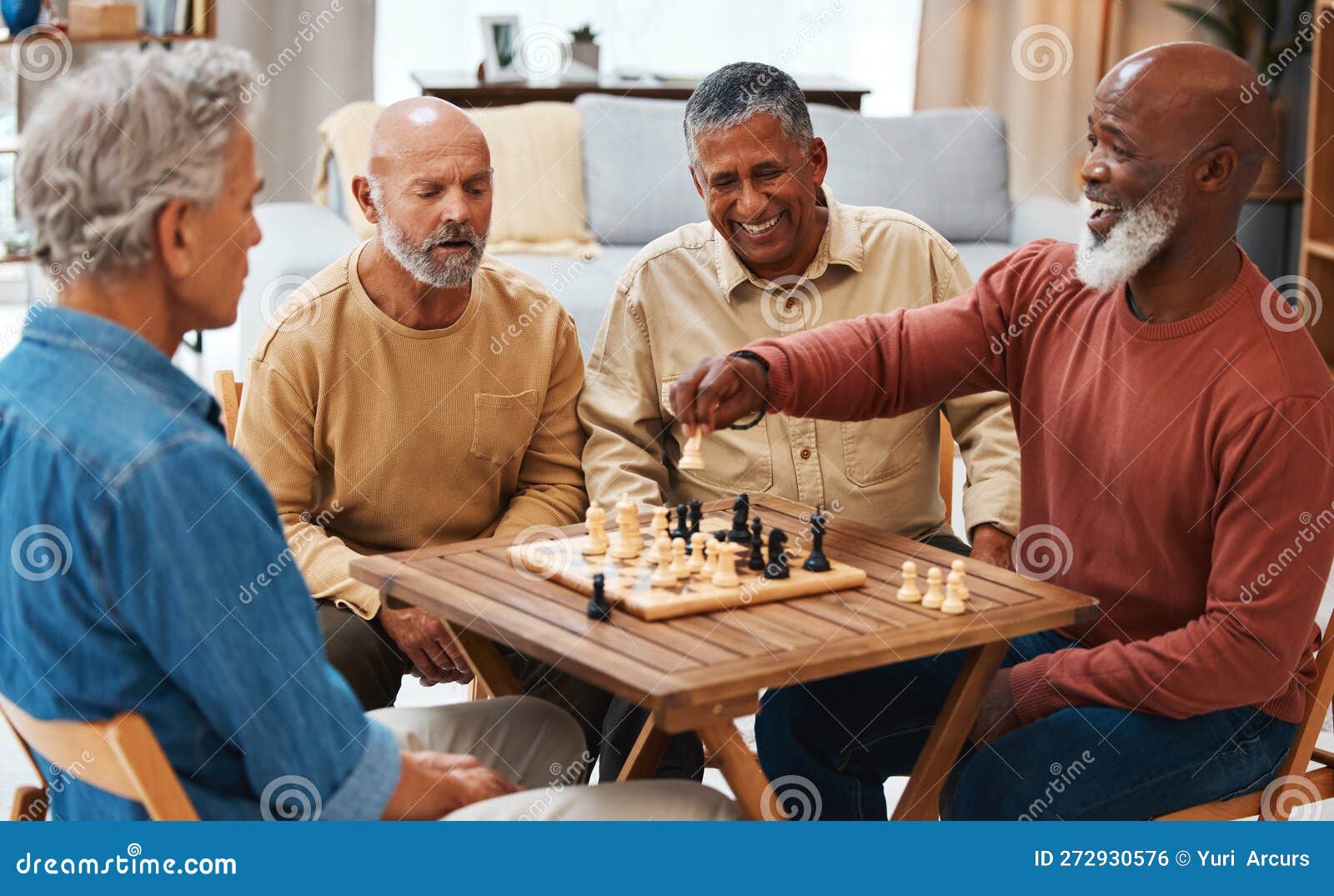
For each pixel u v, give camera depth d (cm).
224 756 132
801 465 213
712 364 176
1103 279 171
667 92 480
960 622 150
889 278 218
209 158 130
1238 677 161
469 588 158
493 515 217
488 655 180
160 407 126
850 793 193
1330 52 407
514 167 421
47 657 126
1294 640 162
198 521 122
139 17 478
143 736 120
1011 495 209
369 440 206
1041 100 575
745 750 148
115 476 120
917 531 220
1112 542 178
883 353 192
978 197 450
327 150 427
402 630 196
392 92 537
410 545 213
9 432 126
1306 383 163
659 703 129
